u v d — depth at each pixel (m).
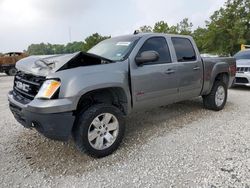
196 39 34.41
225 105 6.46
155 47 4.37
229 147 3.74
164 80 4.34
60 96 3.07
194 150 3.67
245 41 27.48
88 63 3.49
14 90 3.96
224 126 4.72
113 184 2.85
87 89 3.21
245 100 7.06
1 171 3.16
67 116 3.11
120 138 3.71
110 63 3.66
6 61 18.75
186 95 5.01
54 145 3.95
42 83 3.17
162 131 4.54
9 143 4.05
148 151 3.68
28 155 3.61
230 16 29.27
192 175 2.99
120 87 3.63
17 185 2.86
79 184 2.87
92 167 3.25
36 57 3.94
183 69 4.73
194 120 5.16
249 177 2.91
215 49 30.39
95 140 3.46
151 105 4.30
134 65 3.89
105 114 3.51
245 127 4.63
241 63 8.67
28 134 4.44
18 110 3.39
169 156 3.50
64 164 3.34
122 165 3.28
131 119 5.30
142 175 3.02
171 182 2.85
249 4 28.81
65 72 3.16
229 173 3.01
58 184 2.87
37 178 3.00
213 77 5.55
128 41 4.25
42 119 3.05
